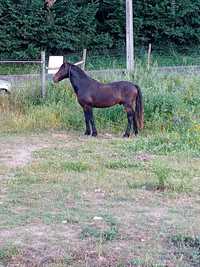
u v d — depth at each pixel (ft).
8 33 109.70
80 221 25.09
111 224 24.66
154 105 53.06
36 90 58.75
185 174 33.99
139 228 24.20
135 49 120.37
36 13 110.93
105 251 21.47
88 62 108.68
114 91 49.52
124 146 43.78
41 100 57.62
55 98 57.82
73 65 50.21
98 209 27.04
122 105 52.95
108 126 52.65
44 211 26.63
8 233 23.56
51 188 30.91
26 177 33.50
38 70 87.97
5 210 26.78
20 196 29.35
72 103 55.93
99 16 121.60
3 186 31.55
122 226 24.44
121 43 120.67
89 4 116.67
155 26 121.70
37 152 41.78
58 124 52.80
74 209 26.99
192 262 20.61
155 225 24.64
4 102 56.75
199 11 125.08
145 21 121.49
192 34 125.29
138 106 49.75
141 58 114.11
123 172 34.96
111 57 115.55
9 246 21.91
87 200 28.63
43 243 22.38
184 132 46.98
